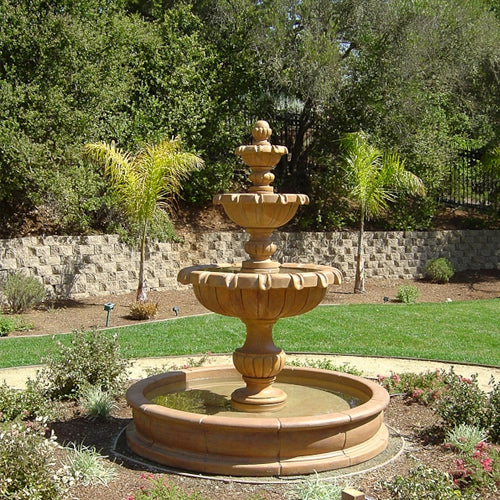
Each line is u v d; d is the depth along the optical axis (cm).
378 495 470
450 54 1872
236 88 1852
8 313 1289
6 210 1495
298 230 1912
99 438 599
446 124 2064
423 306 1453
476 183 2188
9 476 439
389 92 1809
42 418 528
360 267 1702
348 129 1869
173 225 1708
